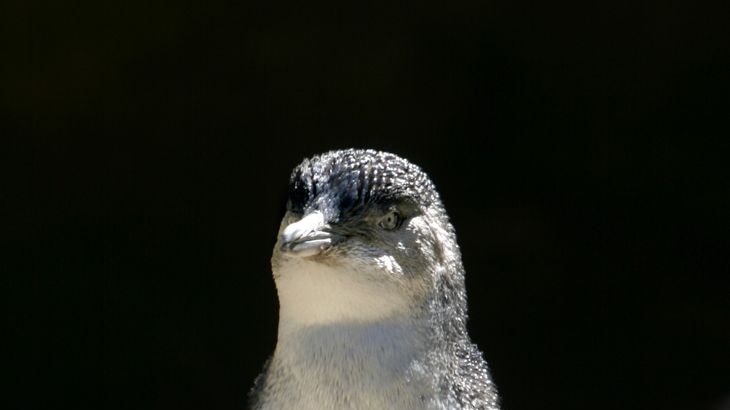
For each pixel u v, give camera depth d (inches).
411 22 574.6
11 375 487.5
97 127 562.9
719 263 522.0
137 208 548.1
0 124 559.2
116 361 492.4
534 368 481.7
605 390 472.4
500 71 572.7
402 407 241.9
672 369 478.9
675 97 561.6
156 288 518.6
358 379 241.3
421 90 570.9
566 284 517.0
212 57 570.6
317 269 239.9
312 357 243.3
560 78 569.6
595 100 565.9
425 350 247.3
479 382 261.3
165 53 569.6
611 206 545.3
